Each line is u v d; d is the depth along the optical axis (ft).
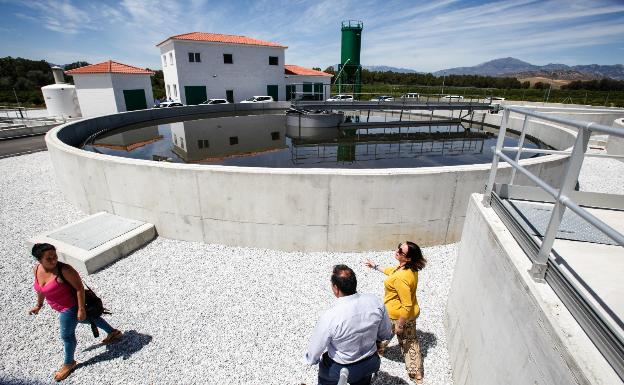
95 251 17.78
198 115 67.97
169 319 14.39
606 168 39.27
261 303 15.48
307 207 18.90
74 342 11.56
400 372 11.94
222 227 20.13
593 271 7.25
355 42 131.54
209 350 12.85
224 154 36.04
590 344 5.23
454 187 19.21
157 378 11.67
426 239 20.27
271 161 33.27
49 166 37.65
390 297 11.05
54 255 10.15
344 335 8.27
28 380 11.51
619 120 47.88
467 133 50.85
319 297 15.99
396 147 40.01
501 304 7.94
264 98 112.47
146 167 19.85
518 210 9.84
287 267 18.38
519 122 52.21
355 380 8.79
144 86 103.24
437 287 16.71
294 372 12.00
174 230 20.98
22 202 26.66
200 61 105.40
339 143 42.27
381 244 19.98
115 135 45.60
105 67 96.02
